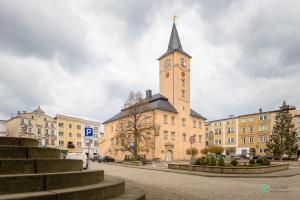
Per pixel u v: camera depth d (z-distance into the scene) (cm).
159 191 1201
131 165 3834
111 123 7362
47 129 7788
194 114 6944
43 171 742
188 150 6322
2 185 589
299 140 6838
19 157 781
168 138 6053
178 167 2739
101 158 5300
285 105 6062
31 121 7481
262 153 7662
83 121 8831
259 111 7994
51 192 611
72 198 630
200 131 6962
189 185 1445
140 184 1466
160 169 2734
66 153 1803
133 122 4966
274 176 2003
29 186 623
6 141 871
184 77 6669
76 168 900
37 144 977
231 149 8488
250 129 8069
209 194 1137
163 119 6022
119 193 823
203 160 2578
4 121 8075
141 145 5431
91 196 683
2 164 671
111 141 7275
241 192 1201
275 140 5950
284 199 1031
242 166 2358
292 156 6006
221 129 8919
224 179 1802
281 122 6019
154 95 7131
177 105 6438
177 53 6606
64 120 8269
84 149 8656
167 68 6750
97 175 832
